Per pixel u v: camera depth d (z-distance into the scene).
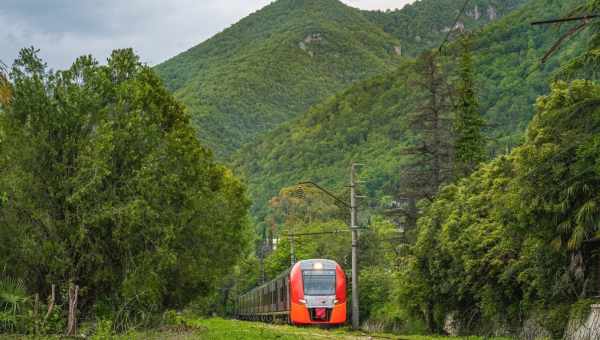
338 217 91.50
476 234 28.52
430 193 44.28
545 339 22.25
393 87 182.38
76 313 22.94
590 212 20.33
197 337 22.38
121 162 25.08
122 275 24.92
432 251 33.06
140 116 25.81
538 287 23.50
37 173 23.89
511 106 115.38
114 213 23.41
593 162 19.88
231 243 42.34
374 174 145.88
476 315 31.38
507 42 129.50
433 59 46.56
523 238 24.97
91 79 25.20
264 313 56.78
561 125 19.62
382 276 49.00
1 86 20.41
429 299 34.75
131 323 24.23
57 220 23.89
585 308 20.78
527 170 21.77
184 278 32.44
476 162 44.72
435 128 45.69
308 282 42.38
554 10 122.81
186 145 33.47
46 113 24.08
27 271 24.05
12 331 20.02
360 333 33.03
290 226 106.50
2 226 23.58
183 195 28.64
